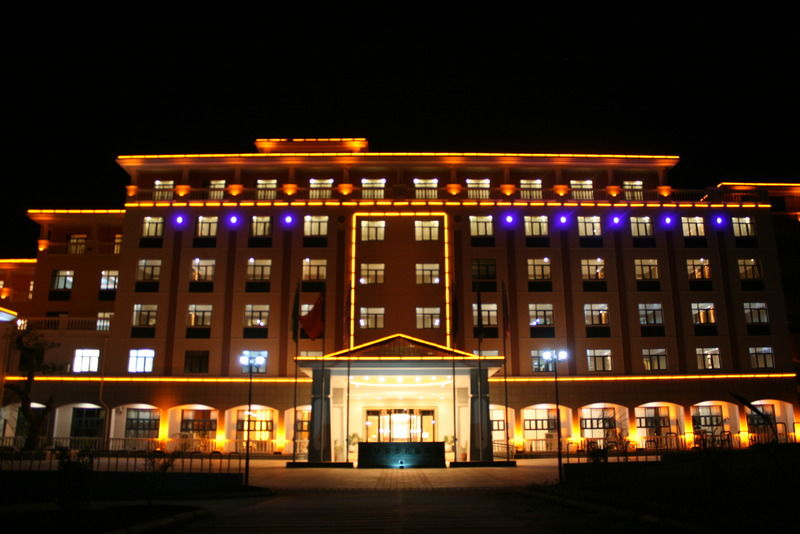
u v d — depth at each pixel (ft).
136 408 174.29
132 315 177.68
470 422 139.95
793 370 178.09
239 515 63.46
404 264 178.40
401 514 62.49
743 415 174.81
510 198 185.06
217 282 178.70
